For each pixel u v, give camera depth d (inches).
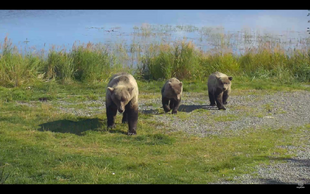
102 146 347.6
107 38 1226.6
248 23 1743.4
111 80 405.1
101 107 507.5
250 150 339.9
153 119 449.7
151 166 294.5
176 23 1756.9
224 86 490.9
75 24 1598.2
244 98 572.1
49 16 1694.1
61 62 689.6
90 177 268.2
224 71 757.9
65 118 437.4
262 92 617.0
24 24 1491.1
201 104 539.8
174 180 266.1
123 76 394.6
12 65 639.1
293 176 278.2
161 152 332.5
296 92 620.1
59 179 266.2
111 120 398.9
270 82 705.0
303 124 437.7
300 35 1311.5
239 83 685.3
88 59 699.4
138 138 373.4
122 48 951.6
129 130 391.2
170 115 468.4
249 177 275.6
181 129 415.5
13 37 1218.0
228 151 337.4
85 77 681.0
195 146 350.6
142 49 967.6
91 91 611.5
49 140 358.9
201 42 1168.2
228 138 382.6
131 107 388.8
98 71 692.7
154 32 1346.0
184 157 321.1
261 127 424.5
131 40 1160.8
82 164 292.0
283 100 559.2
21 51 732.0
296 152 336.2
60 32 1371.8
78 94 589.0
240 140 372.5
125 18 1857.8
